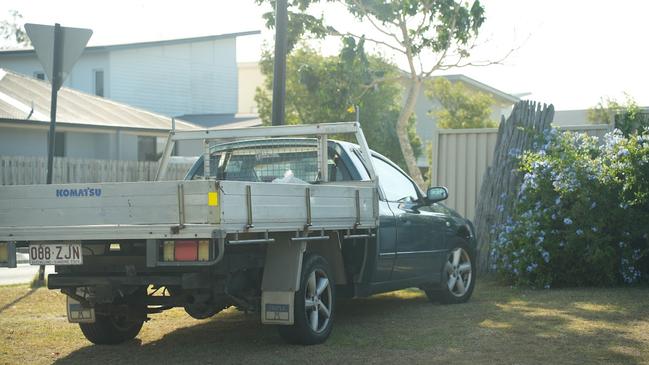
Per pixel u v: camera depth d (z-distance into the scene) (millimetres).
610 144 11453
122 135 27297
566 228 11180
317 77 19734
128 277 6543
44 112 24219
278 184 6434
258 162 8656
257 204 6172
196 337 7773
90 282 6641
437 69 18953
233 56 39719
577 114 38844
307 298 7145
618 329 7730
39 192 6410
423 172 35250
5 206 6543
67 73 10484
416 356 6633
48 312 9250
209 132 8656
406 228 8703
